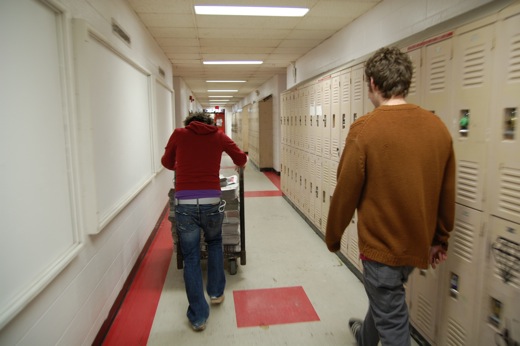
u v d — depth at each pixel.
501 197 1.33
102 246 2.07
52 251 1.46
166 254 3.39
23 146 1.25
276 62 6.66
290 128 5.21
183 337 2.05
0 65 1.11
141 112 3.39
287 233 3.99
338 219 1.42
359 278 2.77
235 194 2.78
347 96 2.89
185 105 9.70
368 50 3.53
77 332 1.67
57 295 1.46
